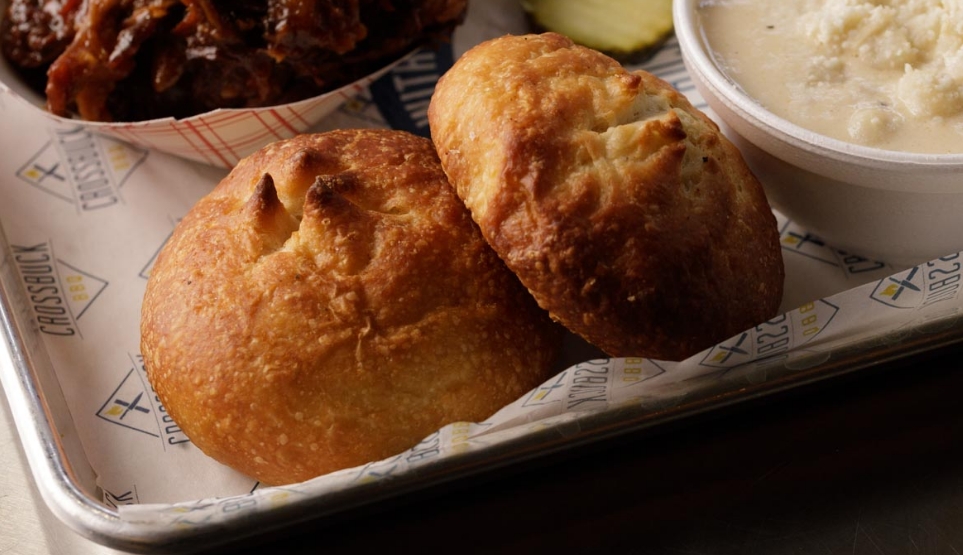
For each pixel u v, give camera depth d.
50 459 0.32
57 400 0.35
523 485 0.33
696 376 0.32
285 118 0.40
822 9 0.35
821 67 0.35
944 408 0.34
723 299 0.32
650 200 0.31
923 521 0.33
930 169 0.32
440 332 0.32
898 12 0.35
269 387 0.32
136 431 0.35
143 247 0.39
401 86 0.44
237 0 0.38
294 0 0.38
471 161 0.32
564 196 0.31
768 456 0.34
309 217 0.33
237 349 0.32
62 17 0.40
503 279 0.33
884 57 0.34
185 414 0.33
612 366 0.32
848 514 0.33
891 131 0.33
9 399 0.33
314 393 0.32
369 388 0.32
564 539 0.33
